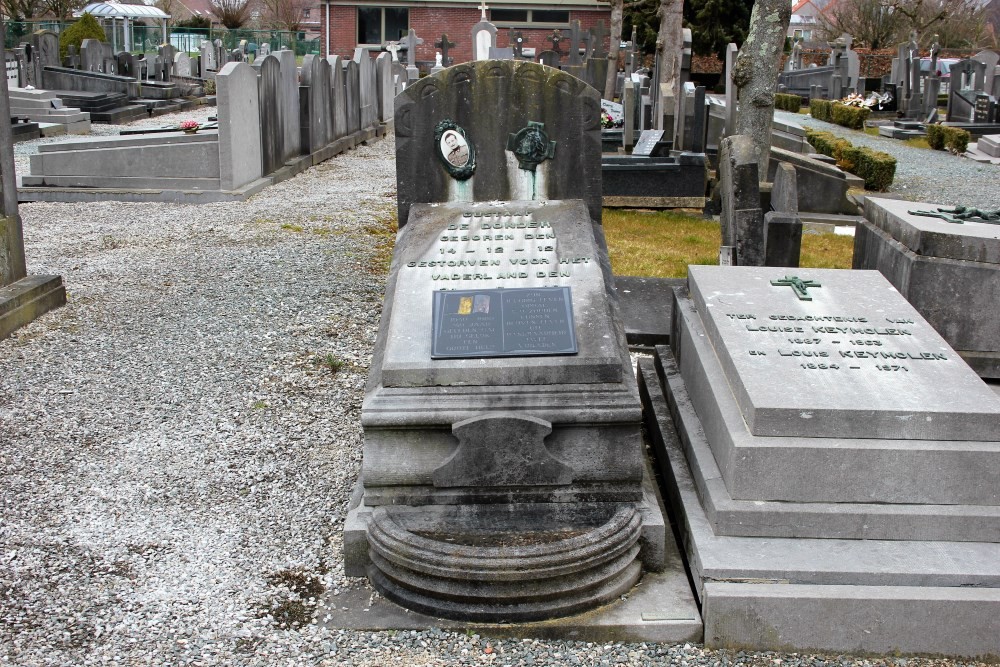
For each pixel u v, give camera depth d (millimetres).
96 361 6297
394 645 3498
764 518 3625
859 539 3637
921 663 3447
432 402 3779
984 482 3615
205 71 30625
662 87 13367
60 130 18344
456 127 5074
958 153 19062
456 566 3500
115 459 4961
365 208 11852
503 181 5148
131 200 11945
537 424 3727
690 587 3742
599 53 26422
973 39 43312
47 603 3711
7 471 4801
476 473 3787
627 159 12281
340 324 7047
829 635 3477
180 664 3381
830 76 30922
